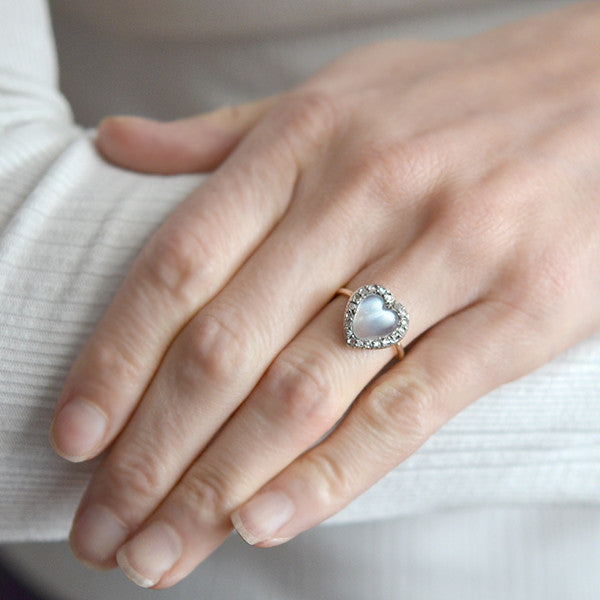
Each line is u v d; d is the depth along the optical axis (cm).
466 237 32
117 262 32
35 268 32
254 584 43
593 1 39
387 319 31
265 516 30
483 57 37
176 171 36
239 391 31
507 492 34
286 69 49
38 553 45
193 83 51
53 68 37
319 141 33
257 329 31
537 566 42
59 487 32
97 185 33
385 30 48
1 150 33
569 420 33
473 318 32
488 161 33
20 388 31
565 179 33
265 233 33
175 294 31
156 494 31
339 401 31
